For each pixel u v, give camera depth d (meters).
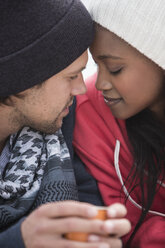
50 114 1.02
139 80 0.99
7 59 0.88
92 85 1.19
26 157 1.06
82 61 0.98
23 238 0.75
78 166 1.16
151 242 1.04
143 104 1.04
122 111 1.05
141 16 0.91
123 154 1.13
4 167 1.08
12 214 0.97
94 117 1.17
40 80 0.92
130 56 0.95
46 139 1.11
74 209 0.65
